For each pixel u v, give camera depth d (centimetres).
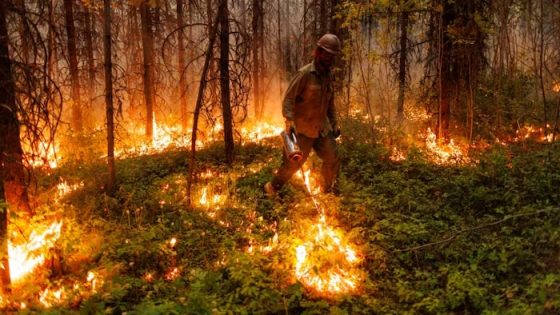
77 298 470
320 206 677
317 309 460
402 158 958
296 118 672
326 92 662
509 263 505
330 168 714
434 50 1237
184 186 806
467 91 1194
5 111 579
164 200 741
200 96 717
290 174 709
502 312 425
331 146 700
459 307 469
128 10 1755
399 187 759
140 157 1100
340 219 656
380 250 567
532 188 688
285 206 696
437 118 1205
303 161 700
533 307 411
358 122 1114
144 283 506
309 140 687
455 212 682
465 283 474
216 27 728
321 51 638
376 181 802
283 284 499
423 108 1325
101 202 754
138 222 670
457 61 1162
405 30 1345
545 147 937
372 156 913
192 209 711
